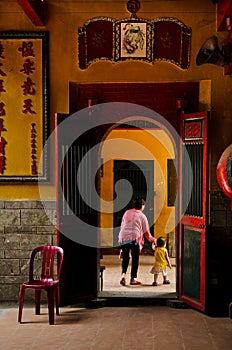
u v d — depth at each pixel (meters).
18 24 6.61
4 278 6.71
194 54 6.52
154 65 6.57
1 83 6.62
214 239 6.51
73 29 6.58
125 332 5.48
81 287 6.52
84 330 5.55
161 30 6.52
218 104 6.52
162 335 5.38
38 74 6.58
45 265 6.15
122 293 6.92
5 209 6.69
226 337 5.31
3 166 6.65
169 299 6.59
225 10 5.87
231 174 5.72
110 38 6.57
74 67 6.62
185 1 6.47
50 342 5.18
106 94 6.69
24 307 6.45
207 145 6.07
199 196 6.27
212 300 6.50
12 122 6.63
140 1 6.50
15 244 6.70
